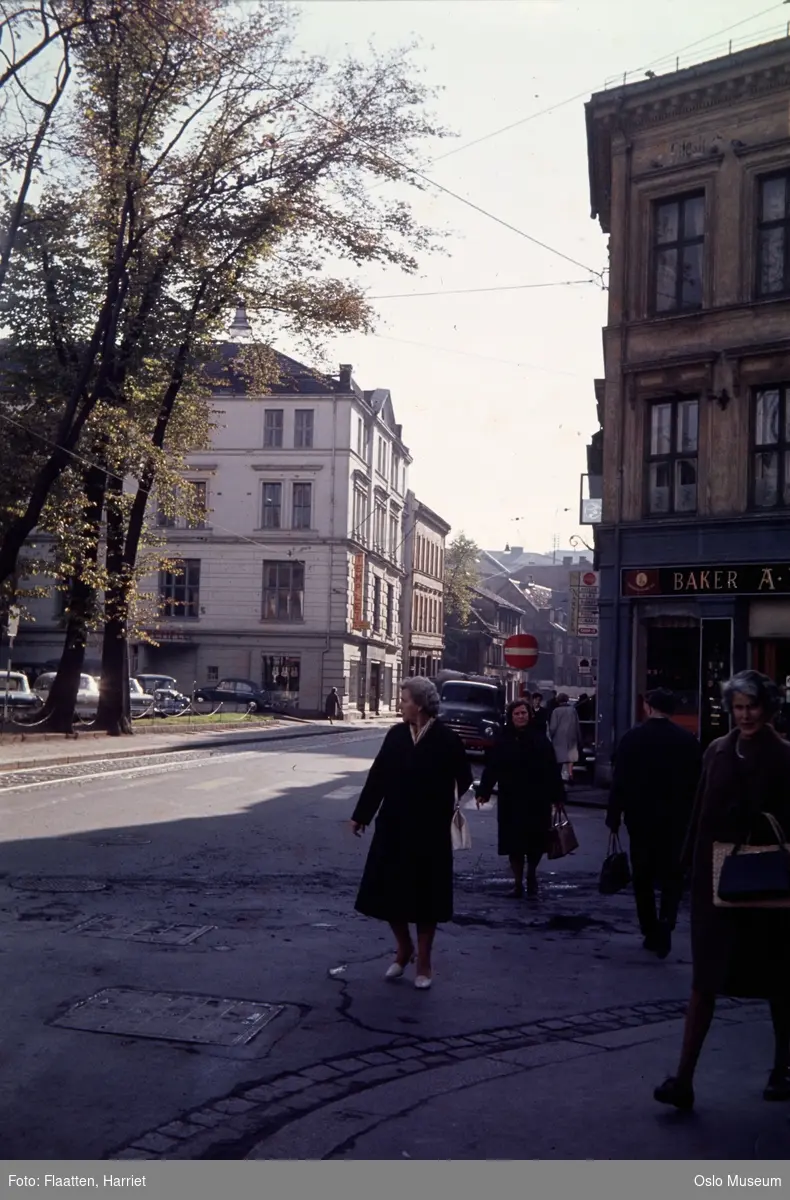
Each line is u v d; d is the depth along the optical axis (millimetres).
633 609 22922
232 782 20172
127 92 24875
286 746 33000
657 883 8984
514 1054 5996
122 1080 5332
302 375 61312
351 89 25672
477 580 102438
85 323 28000
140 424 30500
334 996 6953
